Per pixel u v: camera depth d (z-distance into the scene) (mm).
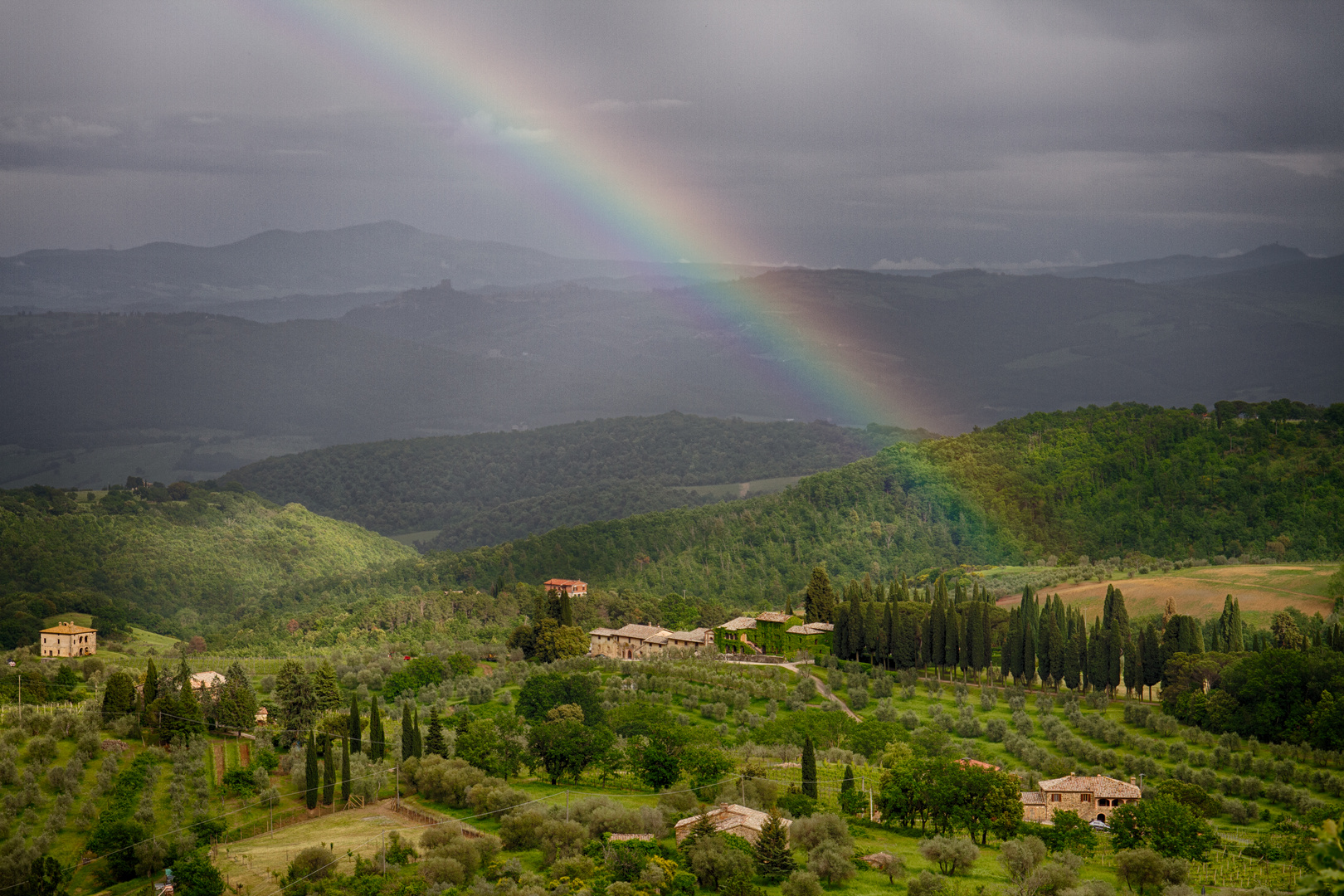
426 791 155250
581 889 117312
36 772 151000
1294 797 149750
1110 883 119938
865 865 124625
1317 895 50406
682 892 117625
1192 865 122938
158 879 129125
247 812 147375
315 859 127438
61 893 124688
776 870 121438
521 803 145125
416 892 119812
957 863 123625
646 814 135625
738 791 145750
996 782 136500
